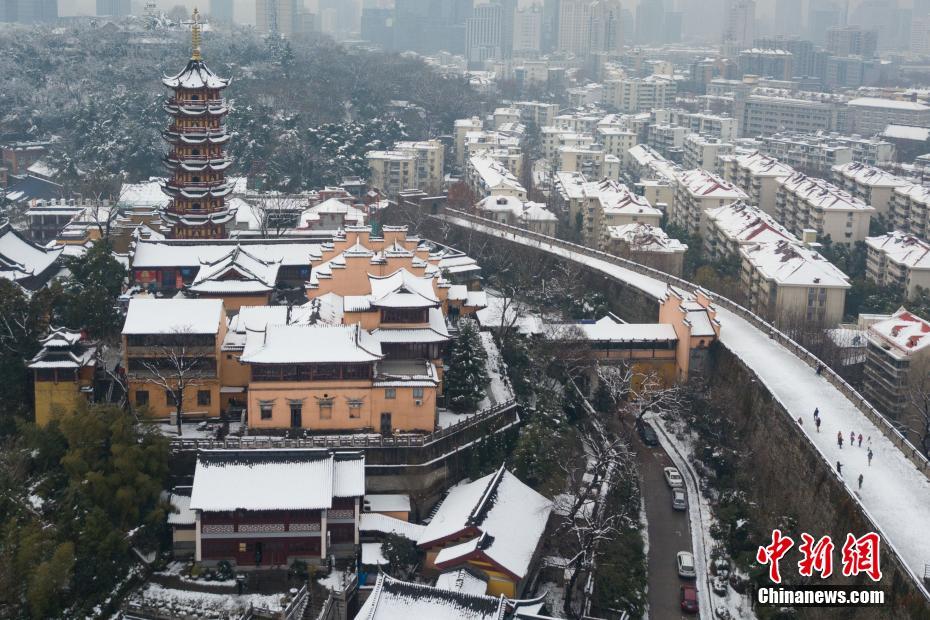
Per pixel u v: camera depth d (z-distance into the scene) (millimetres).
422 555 112438
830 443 121000
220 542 110062
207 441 120125
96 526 104688
